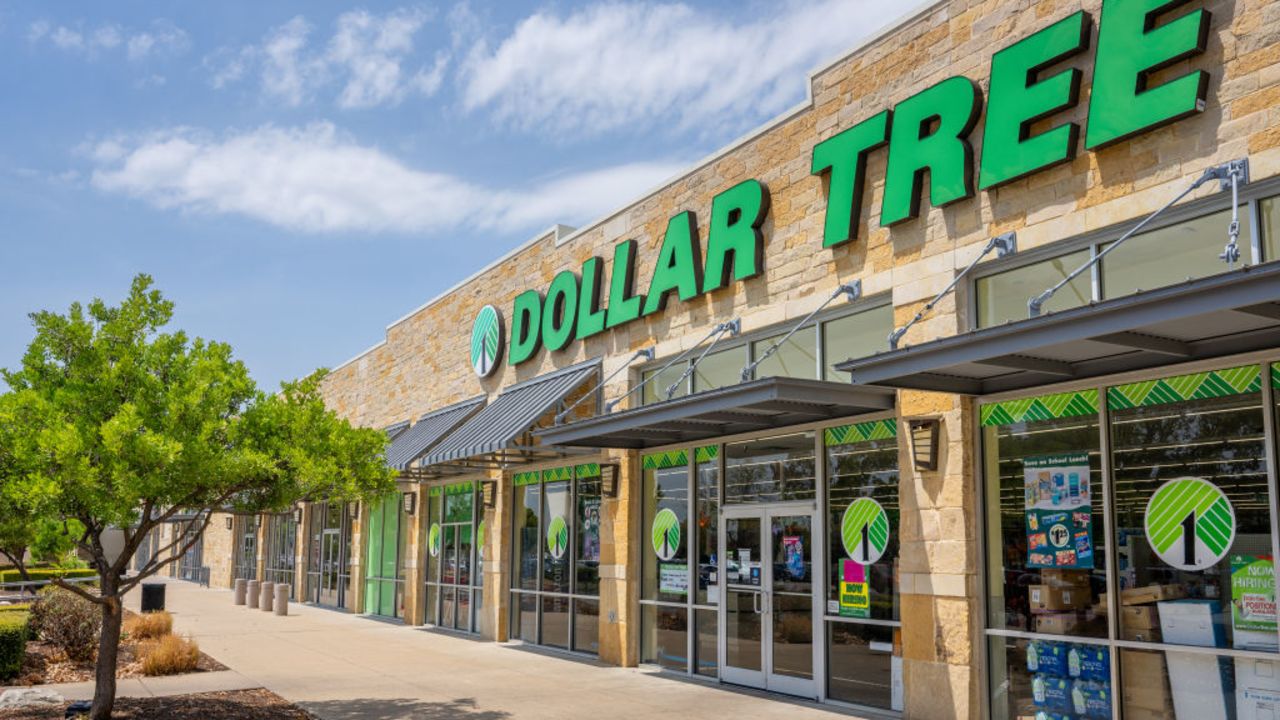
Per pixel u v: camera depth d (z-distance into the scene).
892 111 11.73
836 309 12.31
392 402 26.89
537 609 18.89
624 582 15.80
